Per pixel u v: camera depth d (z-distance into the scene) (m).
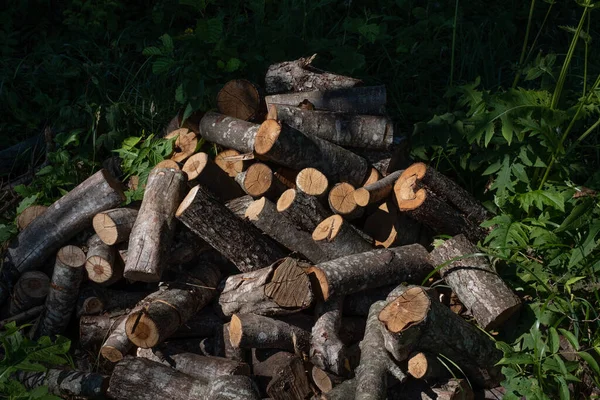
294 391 3.92
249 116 5.26
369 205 4.83
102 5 7.00
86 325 4.55
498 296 4.20
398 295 4.31
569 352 4.10
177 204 4.58
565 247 4.55
